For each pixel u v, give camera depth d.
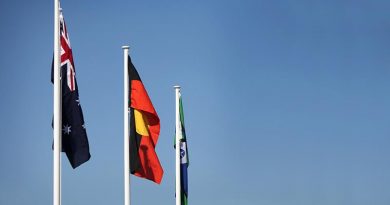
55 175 35.50
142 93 44.47
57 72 36.25
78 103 37.25
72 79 37.34
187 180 62.31
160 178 44.91
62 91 37.06
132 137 44.47
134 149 44.50
